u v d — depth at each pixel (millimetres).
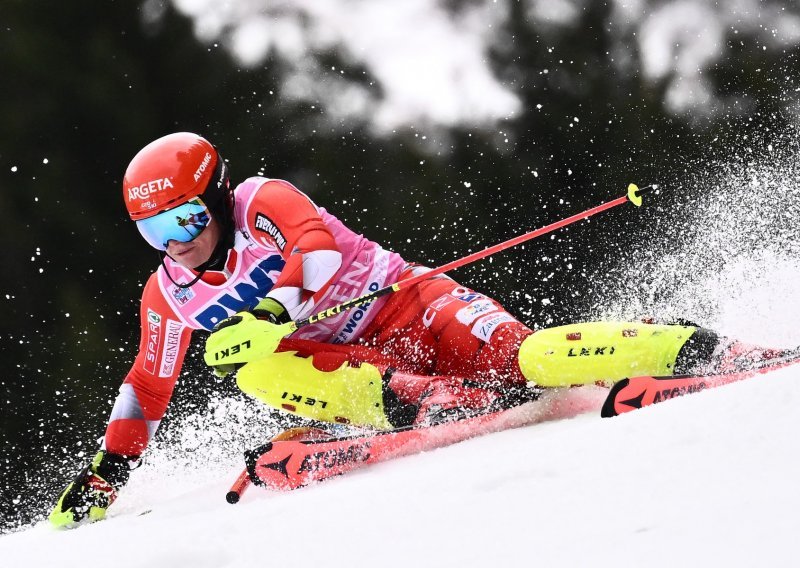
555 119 51625
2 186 41688
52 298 40312
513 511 7121
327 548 7426
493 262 40594
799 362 11125
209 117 48562
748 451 7129
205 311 13641
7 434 36500
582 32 54531
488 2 56438
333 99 52344
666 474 7109
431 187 48438
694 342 11961
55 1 45094
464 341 13578
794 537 5512
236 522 8961
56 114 43531
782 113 51750
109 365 39562
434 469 9750
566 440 8898
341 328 13953
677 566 5574
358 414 13305
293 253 12602
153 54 47469
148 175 12492
